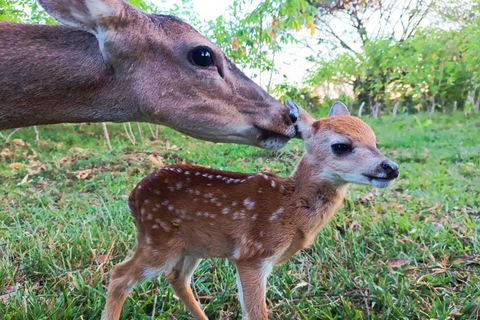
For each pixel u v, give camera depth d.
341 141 0.58
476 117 3.02
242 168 1.50
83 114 0.60
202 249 0.63
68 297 0.70
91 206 1.14
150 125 2.39
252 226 0.59
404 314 0.64
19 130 2.42
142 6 1.92
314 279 0.73
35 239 0.91
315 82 3.27
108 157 1.68
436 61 2.81
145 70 0.58
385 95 3.34
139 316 0.65
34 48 0.57
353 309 0.64
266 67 2.16
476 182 1.31
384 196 1.20
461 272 0.76
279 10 1.85
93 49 0.58
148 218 0.63
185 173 0.65
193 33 0.60
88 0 0.54
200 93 0.59
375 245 0.86
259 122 0.61
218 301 0.69
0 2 1.82
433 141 2.17
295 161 1.61
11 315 0.64
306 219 0.60
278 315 0.66
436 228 0.94
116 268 0.63
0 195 1.27
